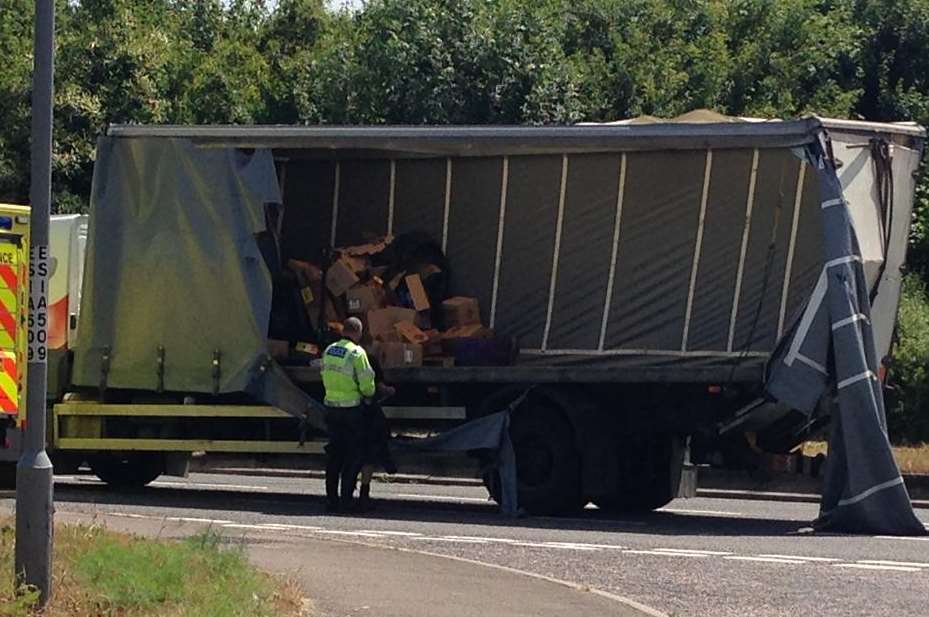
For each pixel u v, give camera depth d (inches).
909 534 692.7
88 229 811.4
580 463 763.4
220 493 869.8
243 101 1588.3
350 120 1466.5
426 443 780.0
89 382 814.5
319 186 861.8
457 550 611.8
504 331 818.8
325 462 838.5
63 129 1483.8
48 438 823.7
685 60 1624.0
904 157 755.4
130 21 1567.4
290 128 781.3
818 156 706.2
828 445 721.6
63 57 1518.2
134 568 440.8
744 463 765.3
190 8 1820.9
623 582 536.7
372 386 756.0
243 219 789.9
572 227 797.9
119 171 809.5
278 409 794.2
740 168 746.2
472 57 1413.6
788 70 1643.7
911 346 1191.6
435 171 836.6
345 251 835.4
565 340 802.8
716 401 759.1
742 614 474.6
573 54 1599.4
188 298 800.3
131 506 765.9
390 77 1433.3
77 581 431.8
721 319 757.9
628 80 1560.0
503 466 767.1
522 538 658.2
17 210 747.4
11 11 1600.6
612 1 1685.5
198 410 804.0
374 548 579.8
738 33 1699.1
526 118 1400.1
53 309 819.4
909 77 1731.1
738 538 674.2
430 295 830.5
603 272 790.5
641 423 774.5
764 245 745.6
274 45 1754.4
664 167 765.3
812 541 664.4
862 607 488.7
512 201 815.1
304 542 594.2
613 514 797.9
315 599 461.4
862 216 726.5
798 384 708.7
